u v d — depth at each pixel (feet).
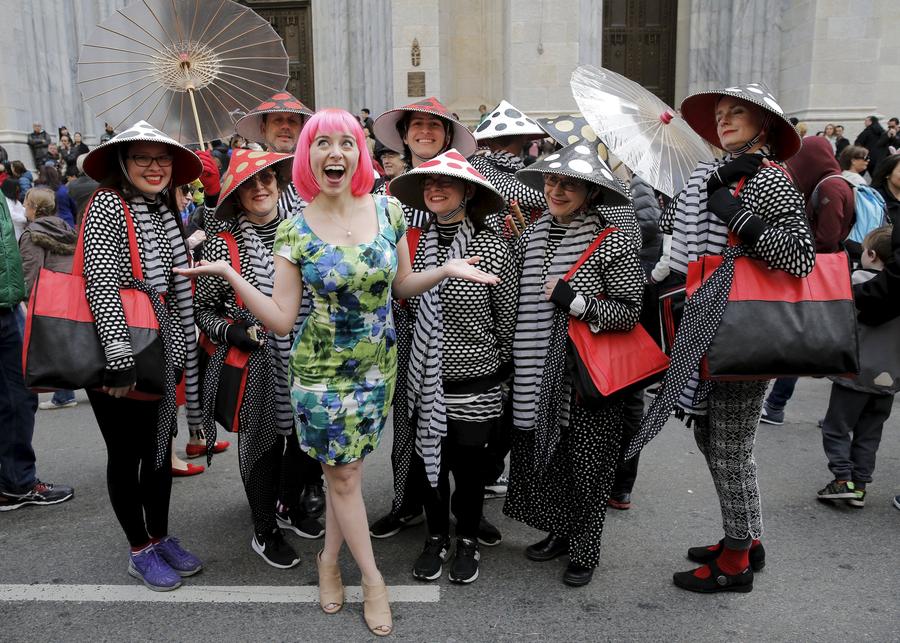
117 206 9.26
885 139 41.98
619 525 12.01
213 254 10.25
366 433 8.91
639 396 12.04
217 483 13.96
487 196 9.68
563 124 15.38
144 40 13.07
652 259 16.19
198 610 9.60
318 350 8.75
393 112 11.94
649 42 53.67
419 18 46.52
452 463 10.16
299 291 8.73
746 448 9.48
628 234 9.94
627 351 9.68
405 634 9.05
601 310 9.44
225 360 10.14
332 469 9.00
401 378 10.28
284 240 8.57
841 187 17.35
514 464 10.60
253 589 10.11
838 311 8.57
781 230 8.37
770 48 48.57
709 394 9.43
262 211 10.33
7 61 49.47
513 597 9.88
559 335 9.77
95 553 11.15
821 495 12.62
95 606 9.68
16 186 31.09
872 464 12.42
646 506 12.74
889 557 10.81
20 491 12.74
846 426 12.34
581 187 9.61
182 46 13.33
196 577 10.43
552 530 10.55
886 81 50.80
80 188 20.61
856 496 12.36
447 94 50.42
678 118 12.60
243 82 14.01
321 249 8.32
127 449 9.74
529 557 10.93
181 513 12.60
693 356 8.82
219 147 34.68
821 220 17.53
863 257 13.19
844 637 8.84
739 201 8.77
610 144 11.75
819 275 8.73
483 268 9.68
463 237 9.82
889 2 50.03
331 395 8.72
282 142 13.35
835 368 8.54
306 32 54.75
